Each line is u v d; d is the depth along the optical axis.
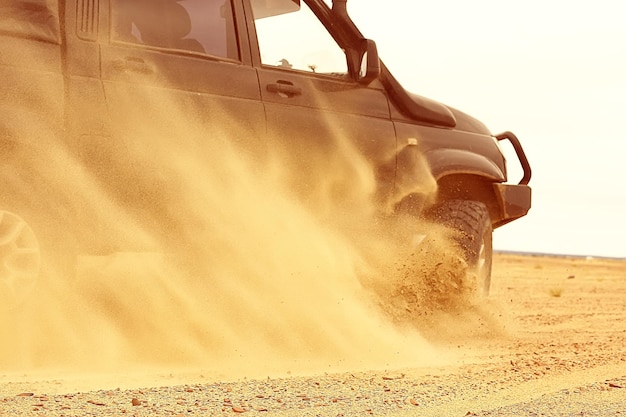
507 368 8.95
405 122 12.16
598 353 10.68
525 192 13.56
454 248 12.62
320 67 11.41
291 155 10.84
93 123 9.37
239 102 10.40
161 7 10.05
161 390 6.93
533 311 18.53
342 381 7.80
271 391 7.10
